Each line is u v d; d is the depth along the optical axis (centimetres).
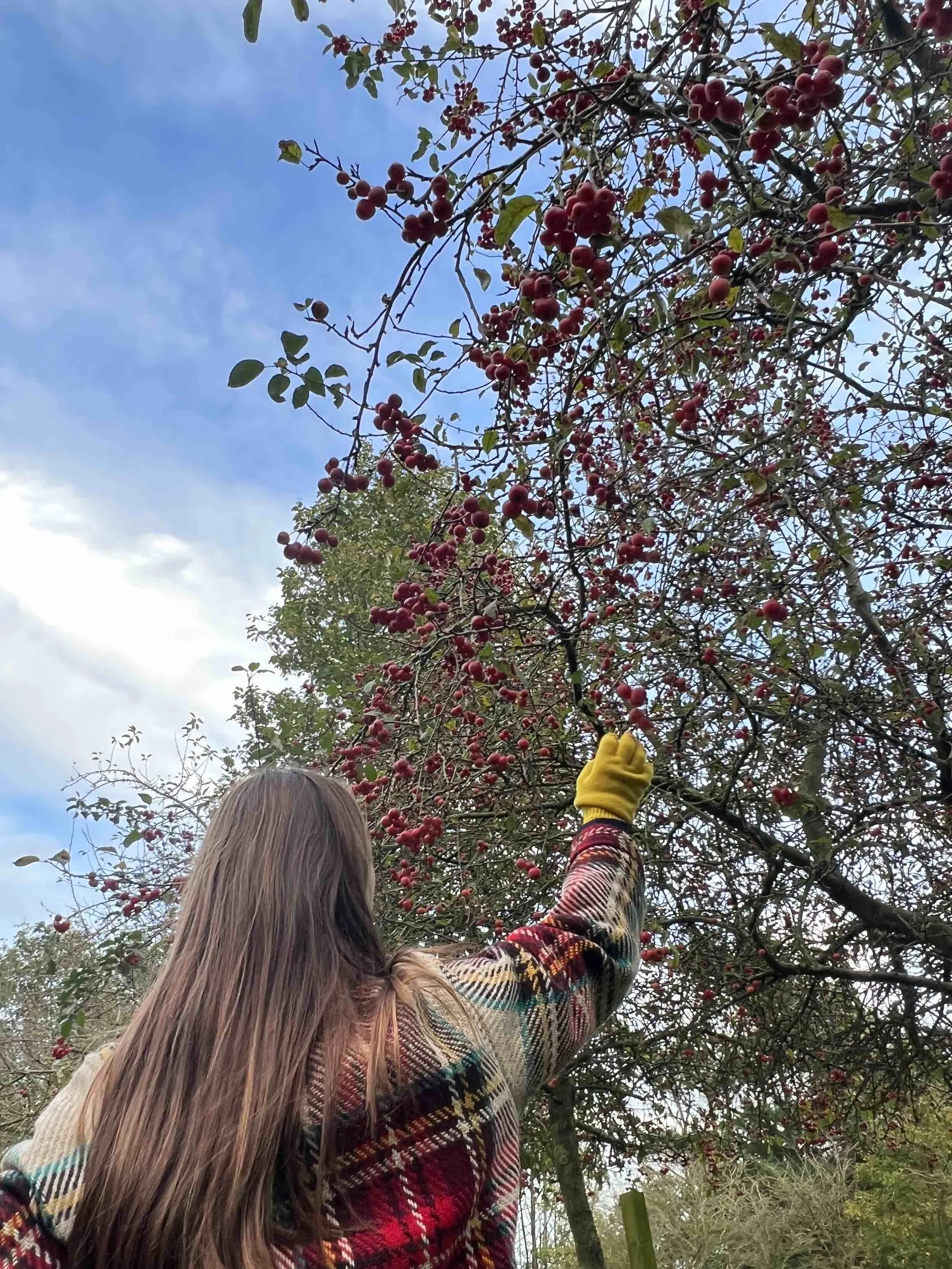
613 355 227
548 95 207
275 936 83
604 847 112
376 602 703
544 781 416
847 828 365
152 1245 65
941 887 412
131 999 383
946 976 409
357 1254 65
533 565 351
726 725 390
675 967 441
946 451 302
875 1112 537
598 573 335
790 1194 880
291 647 885
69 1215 68
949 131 211
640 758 124
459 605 303
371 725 301
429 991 83
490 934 435
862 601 342
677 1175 973
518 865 381
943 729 338
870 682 383
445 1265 67
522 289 203
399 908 405
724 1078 520
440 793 324
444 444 241
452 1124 74
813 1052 480
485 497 248
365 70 257
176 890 402
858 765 404
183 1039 76
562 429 228
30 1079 458
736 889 399
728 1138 583
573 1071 546
